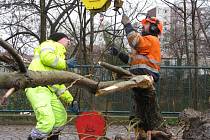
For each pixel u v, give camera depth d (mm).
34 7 20812
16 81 3646
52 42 7484
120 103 14531
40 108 7074
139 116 6828
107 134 10742
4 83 3551
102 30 18250
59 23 20797
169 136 6887
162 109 15039
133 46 6629
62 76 4363
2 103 3635
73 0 19922
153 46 6703
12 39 22719
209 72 15016
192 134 7258
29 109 14898
